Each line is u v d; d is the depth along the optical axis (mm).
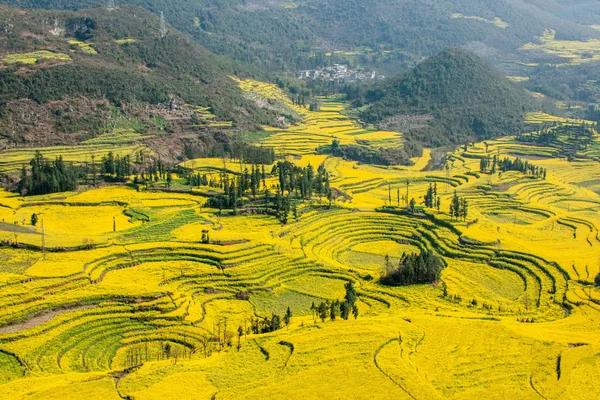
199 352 165125
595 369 157000
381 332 170000
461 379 150875
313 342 163875
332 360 155625
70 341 168125
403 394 142375
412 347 164500
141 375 147500
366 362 154875
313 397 140375
